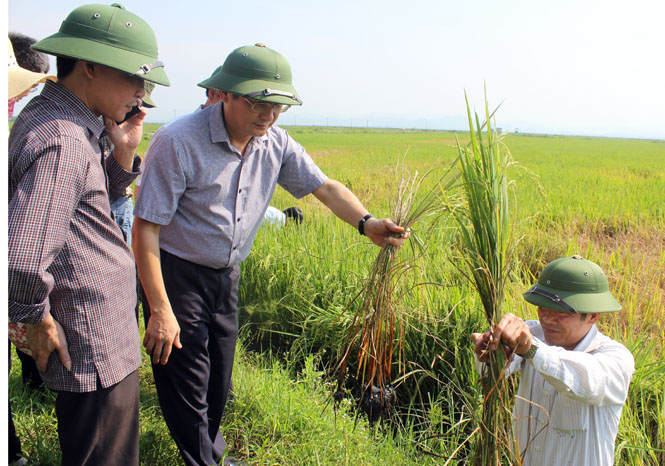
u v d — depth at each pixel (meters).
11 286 1.76
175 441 2.88
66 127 1.92
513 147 50.59
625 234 9.37
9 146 1.95
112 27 2.02
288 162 3.12
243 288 5.62
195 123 2.68
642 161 28.55
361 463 3.02
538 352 2.02
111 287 2.14
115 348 2.18
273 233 6.35
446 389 3.89
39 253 1.78
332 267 5.29
